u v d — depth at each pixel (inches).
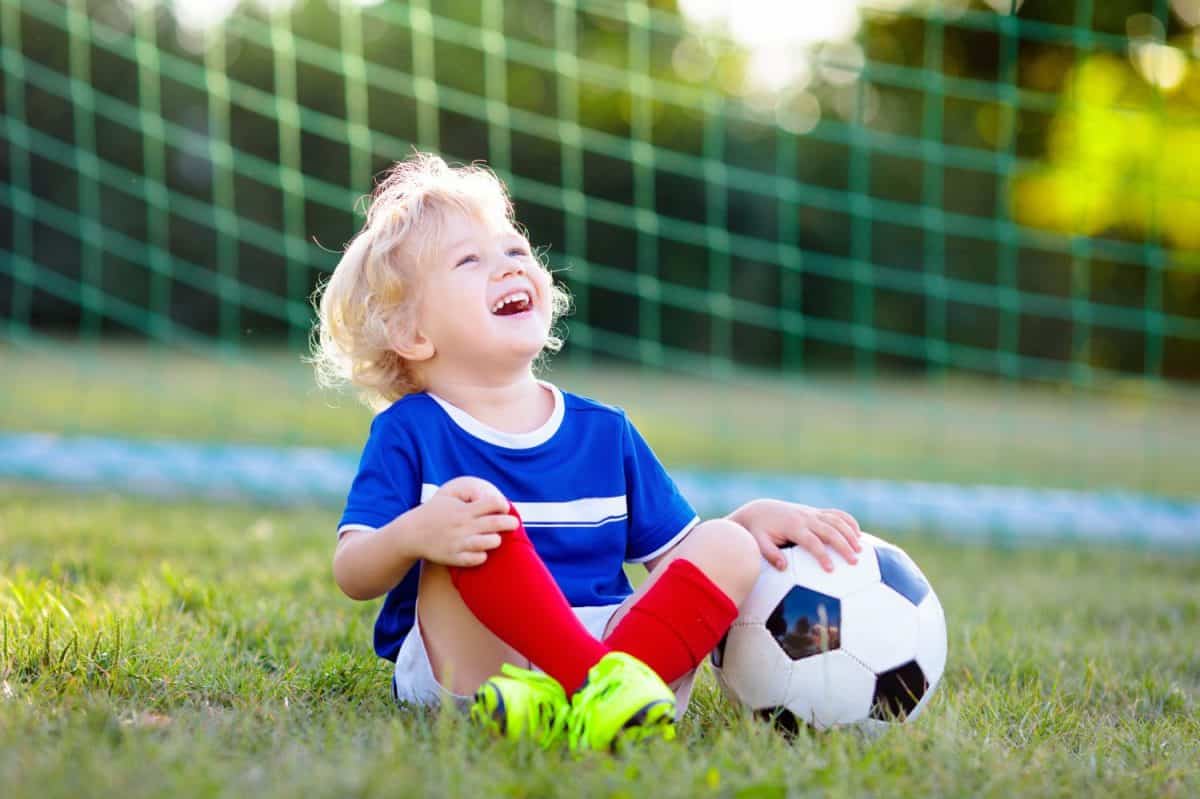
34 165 690.8
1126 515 248.2
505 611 90.7
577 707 86.7
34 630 111.3
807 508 103.8
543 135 698.8
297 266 695.1
